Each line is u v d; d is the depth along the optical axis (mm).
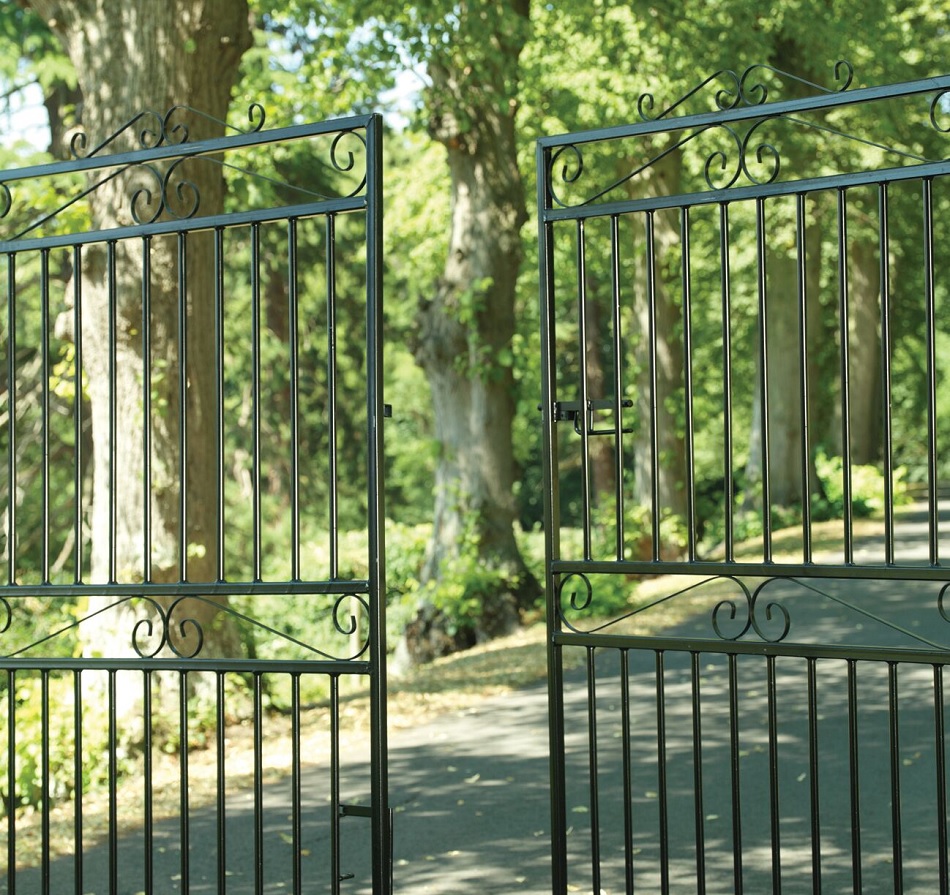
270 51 19797
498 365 13867
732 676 3684
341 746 7875
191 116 8445
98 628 8367
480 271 13891
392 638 16406
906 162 20734
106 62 8430
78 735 4148
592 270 25562
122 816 6535
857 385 29312
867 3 18141
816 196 21312
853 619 12273
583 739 7793
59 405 18969
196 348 8523
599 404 3961
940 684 3445
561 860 3959
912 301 30641
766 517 3619
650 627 12242
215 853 5738
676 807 6234
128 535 8383
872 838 5582
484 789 6652
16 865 5773
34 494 19531
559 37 16578
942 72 21141
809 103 3609
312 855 5602
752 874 5160
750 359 30672
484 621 13633
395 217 25203
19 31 19234
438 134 13742
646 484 20328
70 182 10086
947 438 41562
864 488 24844
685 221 3760
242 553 22234
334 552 3873
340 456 24281
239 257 21406
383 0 12719
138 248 8352
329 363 3895
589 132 3941
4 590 4180
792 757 7109
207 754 7973
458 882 5137
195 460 8516
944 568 3355
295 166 22391
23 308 18891
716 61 16344
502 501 14070
